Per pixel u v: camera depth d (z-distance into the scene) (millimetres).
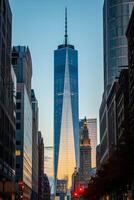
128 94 156125
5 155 133000
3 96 128125
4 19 132750
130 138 78875
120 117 168750
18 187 158750
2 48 127938
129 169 81750
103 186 127438
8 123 141125
